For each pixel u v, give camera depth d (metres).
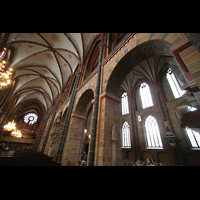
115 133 6.00
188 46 3.34
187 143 10.40
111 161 5.29
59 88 25.38
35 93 34.72
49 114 29.42
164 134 12.50
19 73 21.92
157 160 12.35
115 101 7.30
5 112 24.42
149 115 15.09
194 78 2.92
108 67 7.89
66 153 9.34
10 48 15.73
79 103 11.67
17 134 26.88
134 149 14.88
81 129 11.27
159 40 4.84
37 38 16.38
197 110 5.67
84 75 14.37
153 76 15.27
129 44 6.65
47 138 18.84
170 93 13.48
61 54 19.06
